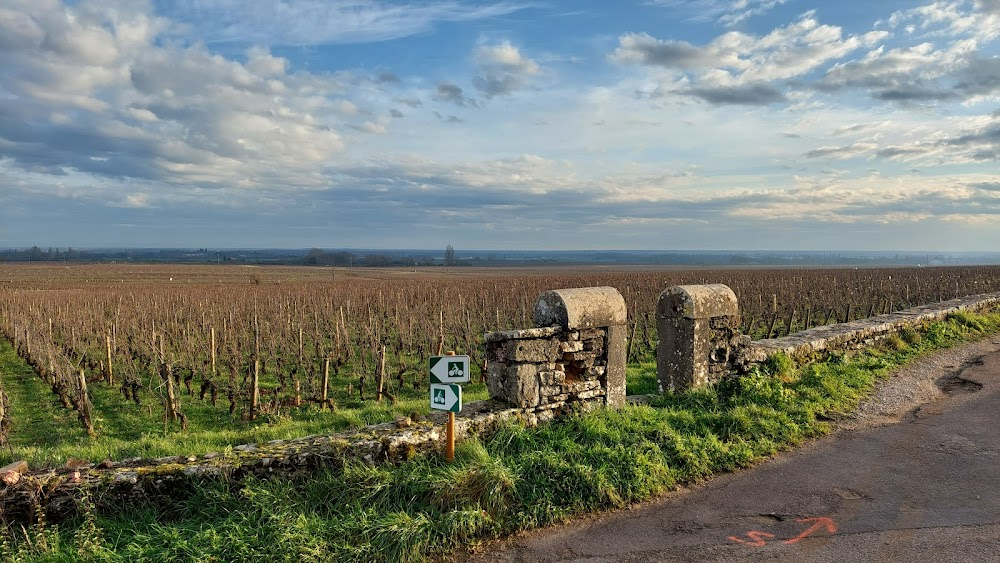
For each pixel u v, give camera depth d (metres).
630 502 5.94
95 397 14.85
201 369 17.11
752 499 5.92
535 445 6.65
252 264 154.12
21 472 5.33
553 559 4.89
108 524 5.09
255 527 5.09
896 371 10.94
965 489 5.97
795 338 11.23
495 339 7.60
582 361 7.84
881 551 4.83
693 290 9.10
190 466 5.52
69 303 30.00
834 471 6.56
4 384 16.69
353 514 5.27
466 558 4.97
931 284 36.00
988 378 10.27
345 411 11.46
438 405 6.27
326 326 23.28
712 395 8.62
